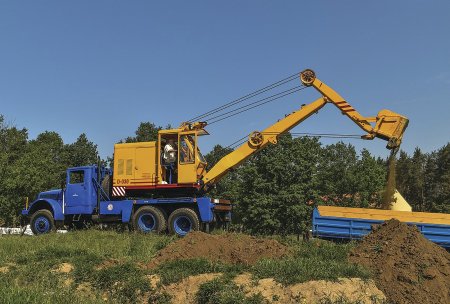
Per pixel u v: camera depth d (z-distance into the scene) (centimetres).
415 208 6906
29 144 5606
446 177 5972
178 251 1048
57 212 1883
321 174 4906
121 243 1329
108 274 955
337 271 853
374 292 817
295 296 800
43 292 878
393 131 1666
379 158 5847
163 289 899
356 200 4919
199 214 1686
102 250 1216
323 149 4912
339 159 5709
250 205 3816
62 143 6962
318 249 1025
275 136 1819
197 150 1784
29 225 2125
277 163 3788
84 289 935
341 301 782
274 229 3731
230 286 847
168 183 1795
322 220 1473
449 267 912
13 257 1149
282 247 1052
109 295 916
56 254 1129
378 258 934
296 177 3866
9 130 5344
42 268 1016
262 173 3891
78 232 1598
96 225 1847
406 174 6894
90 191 1866
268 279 851
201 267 935
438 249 989
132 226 1753
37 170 3041
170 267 962
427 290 837
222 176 1845
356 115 1714
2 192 2841
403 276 857
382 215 1460
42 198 1947
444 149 6656
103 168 1927
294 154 3869
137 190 1812
